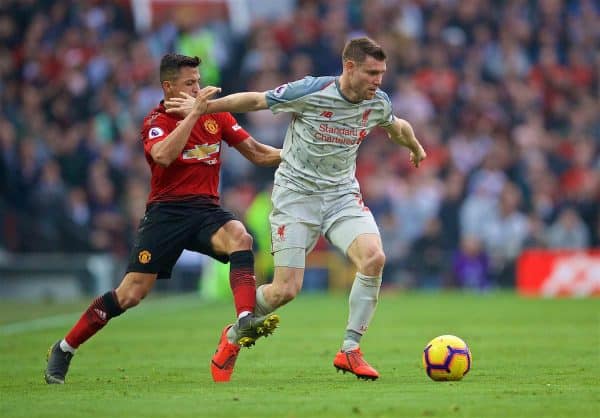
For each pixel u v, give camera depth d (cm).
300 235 2597
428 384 2502
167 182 2656
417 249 7294
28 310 5866
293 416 2014
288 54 8588
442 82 8388
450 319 4844
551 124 8500
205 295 7269
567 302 6016
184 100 2577
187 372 2866
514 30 8869
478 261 7238
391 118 2672
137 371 2898
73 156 7775
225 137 2752
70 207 7431
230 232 2628
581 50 8912
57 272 7212
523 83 8594
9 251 7306
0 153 7362
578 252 6881
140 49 8556
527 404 2141
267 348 3550
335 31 8638
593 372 2755
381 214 7444
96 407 2152
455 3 8969
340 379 2644
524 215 7562
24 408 2155
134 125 8088
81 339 2642
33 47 8638
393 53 8538
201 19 9044
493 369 2831
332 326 4562
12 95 8369
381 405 2133
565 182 7900
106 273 7238
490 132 8112
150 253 2647
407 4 8969
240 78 8575
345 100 2548
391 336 4009
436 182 7588
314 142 2577
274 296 2600
